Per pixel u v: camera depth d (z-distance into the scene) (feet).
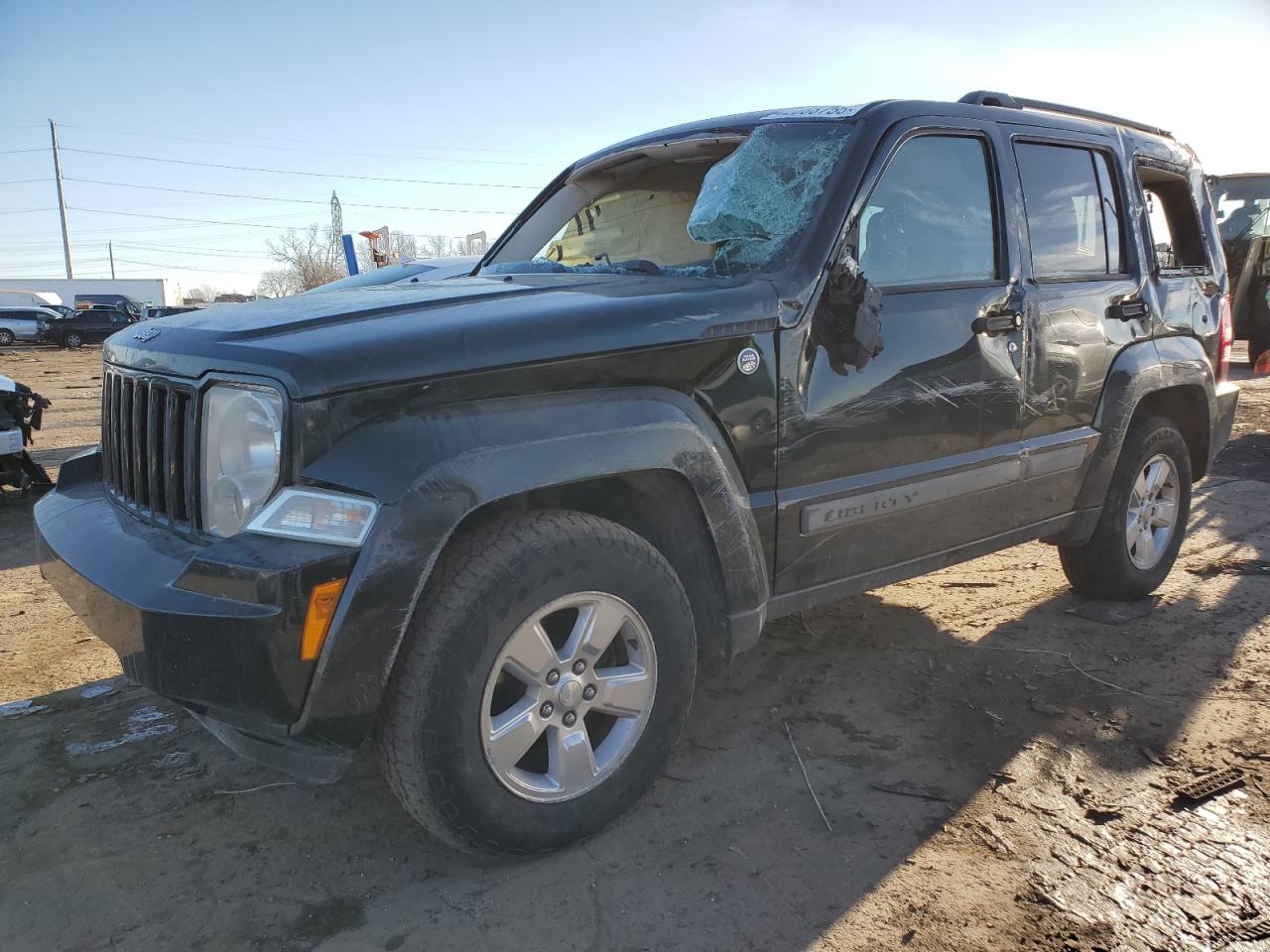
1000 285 10.62
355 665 6.50
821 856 7.77
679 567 8.59
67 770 9.38
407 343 6.91
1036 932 6.81
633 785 8.04
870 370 9.27
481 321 7.31
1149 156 13.39
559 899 7.25
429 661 6.78
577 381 7.57
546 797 7.55
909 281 9.96
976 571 15.66
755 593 8.63
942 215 10.32
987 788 8.80
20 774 9.30
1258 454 25.16
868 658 11.93
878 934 6.81
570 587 7.37
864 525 9.46
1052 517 11.83
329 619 6.41
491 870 7.66
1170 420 13.71
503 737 7.23
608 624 7.69
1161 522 13.92
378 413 6.81
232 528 7.09
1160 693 10.80
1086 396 11.78
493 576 6.95
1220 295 14.58
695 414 8.15
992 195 10.85
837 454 9.11
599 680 7.79
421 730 6.81
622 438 7.52
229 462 7.11
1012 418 10.75
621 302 7.90
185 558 7.14
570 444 7.27
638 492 8.30
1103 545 13.06
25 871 7.73
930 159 10.28
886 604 14.02
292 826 8.34
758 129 10.53
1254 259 34.30
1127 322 12.42
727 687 11.13
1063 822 8.23
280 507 6.57
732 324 8.23
